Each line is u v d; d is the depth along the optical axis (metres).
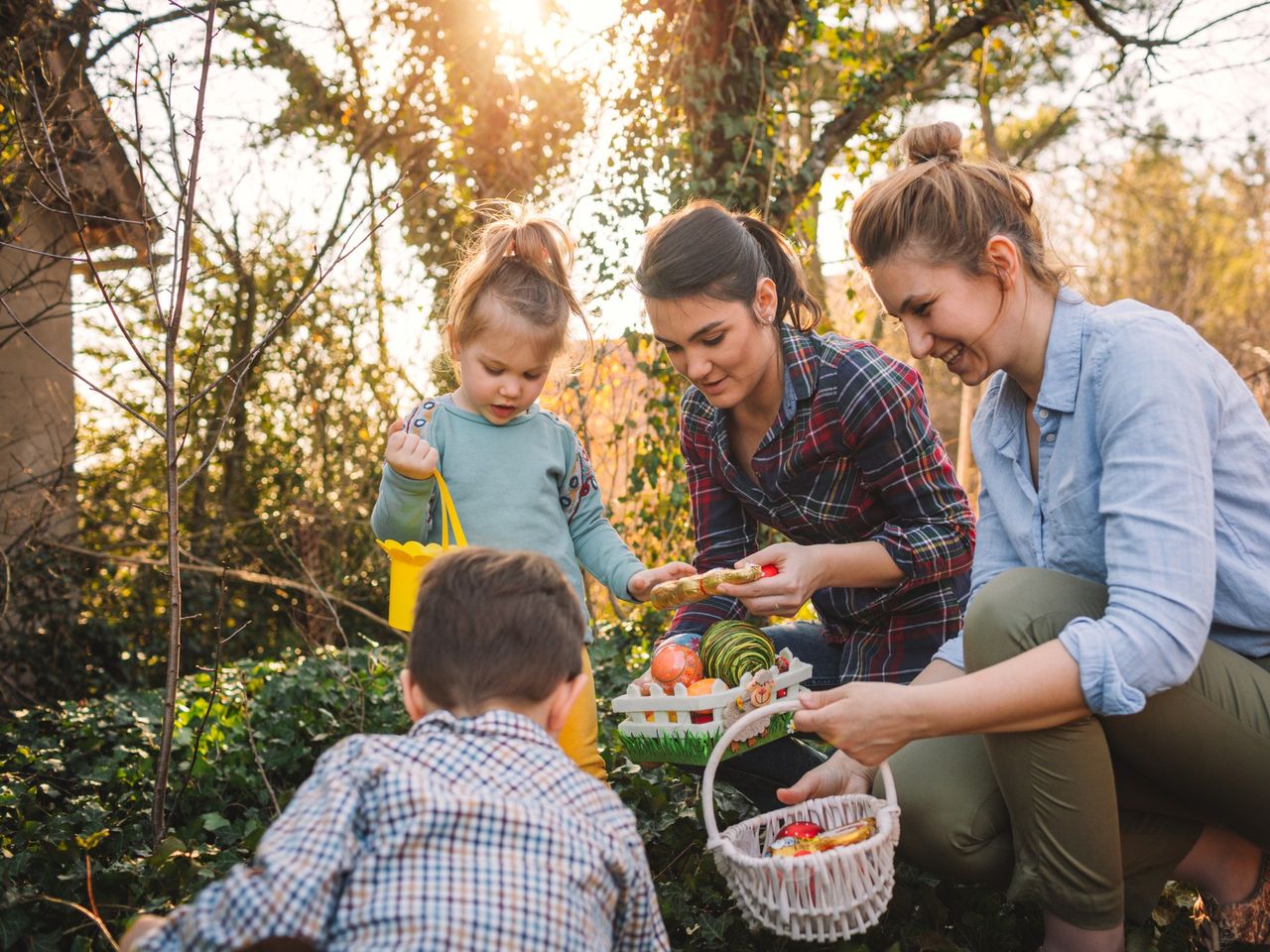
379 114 8.46
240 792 3.16
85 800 2.93
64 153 4.20
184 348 8.56
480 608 1.58
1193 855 2.06
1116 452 1.80
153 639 7.60
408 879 1.30
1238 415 1.88
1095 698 1.69
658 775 2.95
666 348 2.36
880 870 1.80
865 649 2.60
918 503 2.44
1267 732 1.80
